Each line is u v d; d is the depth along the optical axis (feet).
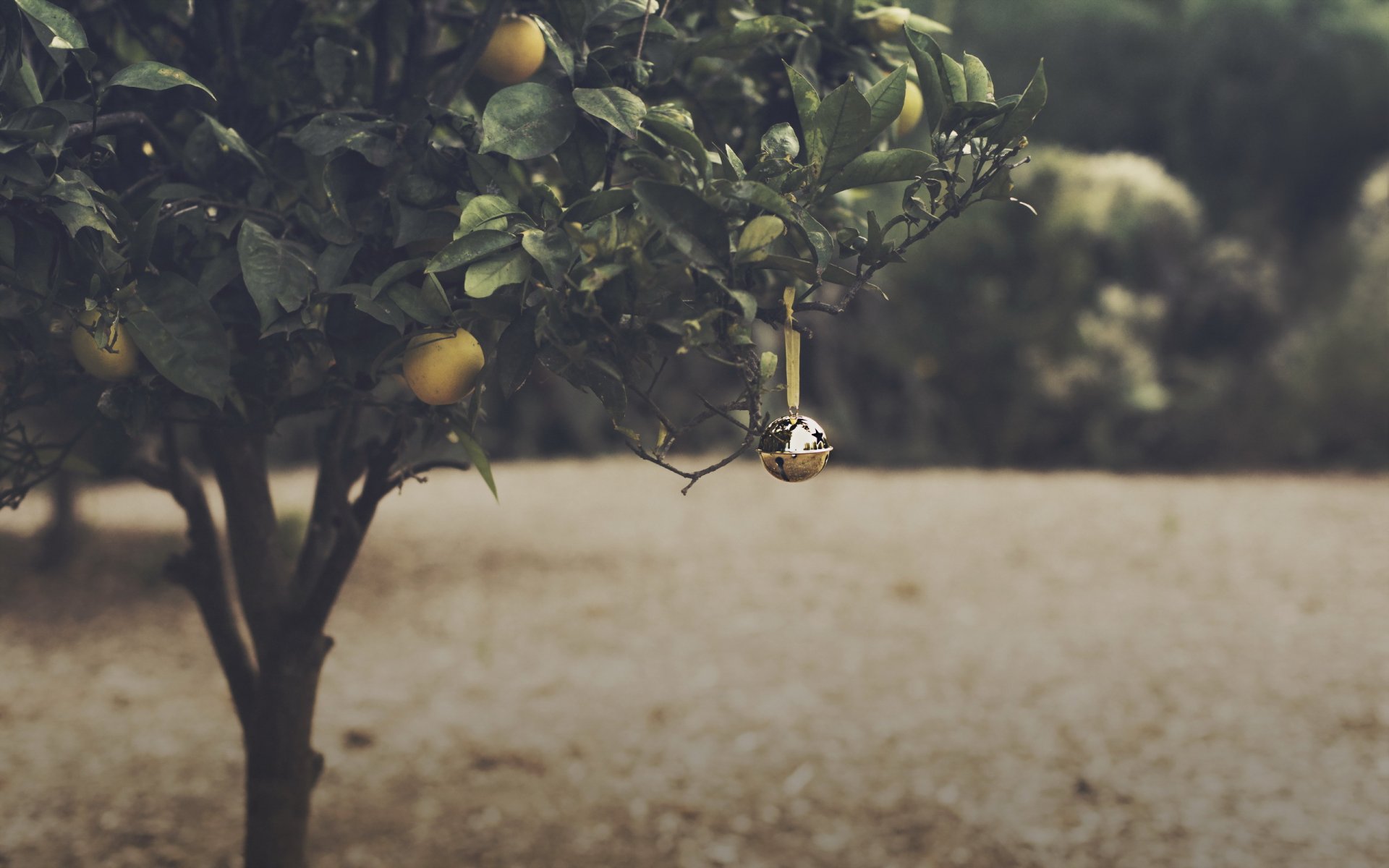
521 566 29.17
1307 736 16.75
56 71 6.12
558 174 8.39
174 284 5.70
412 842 13.83
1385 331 43.32
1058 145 56.24
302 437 46.73
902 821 14.32
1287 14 55.26
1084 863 13.12
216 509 36.35
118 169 7.03
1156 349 47.44
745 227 5.15
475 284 5.27
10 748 17.12
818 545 31.04
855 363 47.62
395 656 21.95
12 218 5.43
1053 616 23.89
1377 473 41.86
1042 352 45.68
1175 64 55.77
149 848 13.64
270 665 9.59
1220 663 20.42
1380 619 22.84
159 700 19.57
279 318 5.84
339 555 8.96
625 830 14.17
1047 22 56.70
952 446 47.11
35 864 13.20
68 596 26.61
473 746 17.12
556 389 48.60
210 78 7.62
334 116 6.39
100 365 6.00
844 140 5.54
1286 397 44.91
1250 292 47.44
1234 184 55.36
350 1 8.78
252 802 9.76
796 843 13.79
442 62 7.68
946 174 5.66
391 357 6.06
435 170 6.19
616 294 5.25
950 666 20.67
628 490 40.42
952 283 46.42
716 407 5.63
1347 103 54.24
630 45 6.61
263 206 6.77
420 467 8.45
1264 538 30.48
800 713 18.43
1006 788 15.25
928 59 5.72
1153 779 15.43
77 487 31.53
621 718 18.35
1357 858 13.05
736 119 7.94
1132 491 38.55
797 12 7.45
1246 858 13.14
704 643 22.53
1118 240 46.65
